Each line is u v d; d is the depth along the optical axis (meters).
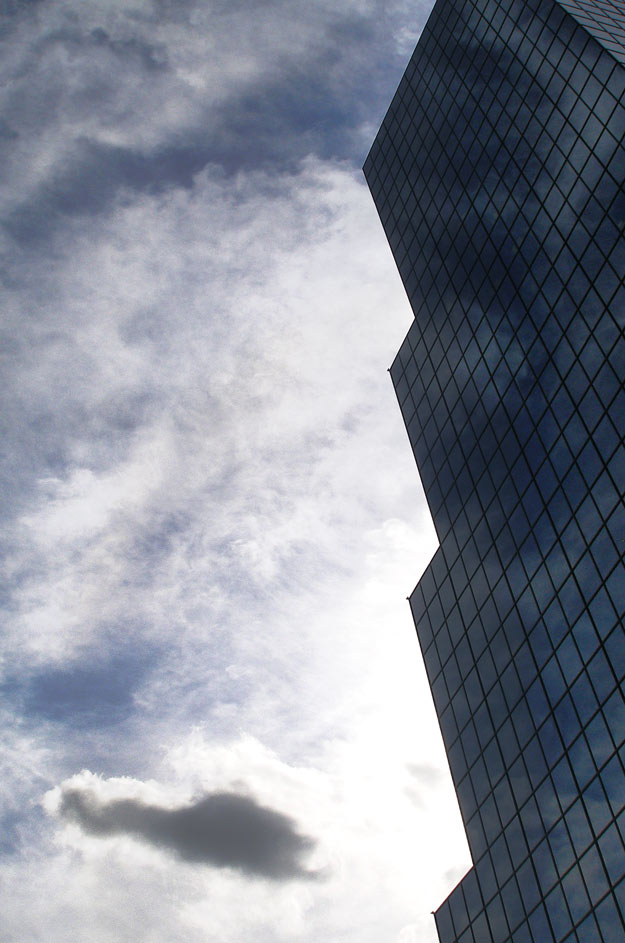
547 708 52.53
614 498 51.34
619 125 60.25
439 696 67.44
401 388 88.62
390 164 103.56
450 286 81.75
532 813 51.53
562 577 54.53
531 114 73.62
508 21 81.25
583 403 57.09
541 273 66.56
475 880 56.41
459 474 72.31
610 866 43.28
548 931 47.34
